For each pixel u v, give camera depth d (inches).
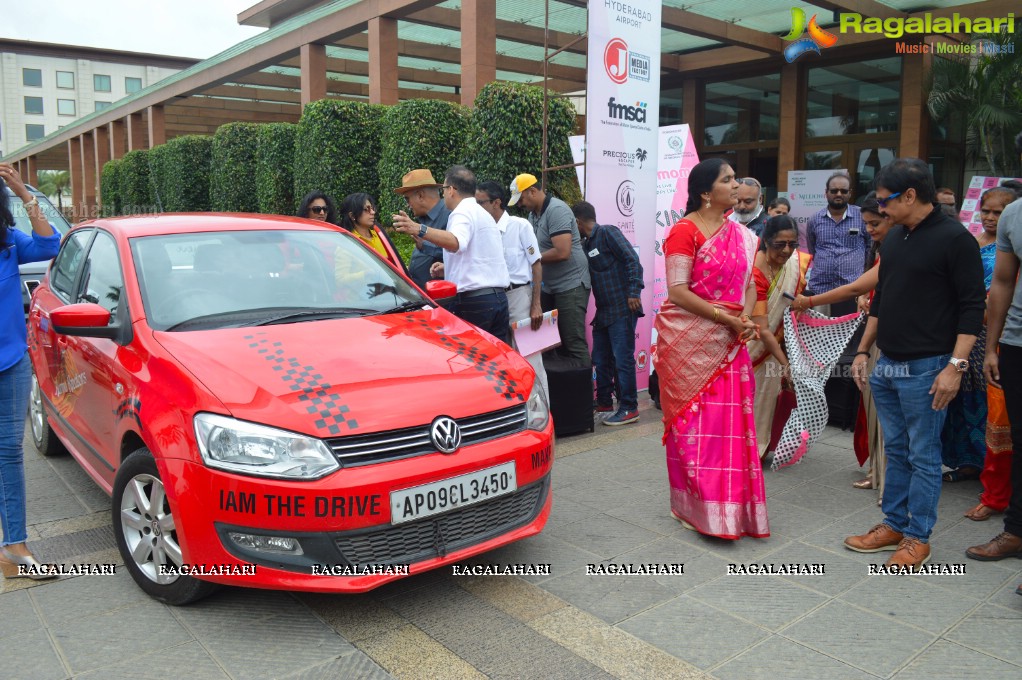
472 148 354.9
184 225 155.9
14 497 130.2
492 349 140.3
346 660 107.4
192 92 745.6
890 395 138.6
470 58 391.2
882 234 156.6
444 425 116.0
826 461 196.9
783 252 179.2
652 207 260.1
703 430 146.1
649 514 160.7
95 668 105.0
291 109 941.8
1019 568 135.6
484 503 120.1
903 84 497.7
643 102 250.7
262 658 107.7
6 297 130.3
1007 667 104.7
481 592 127.3
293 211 514.9
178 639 112.4
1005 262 131.2
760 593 126.7
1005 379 131.8
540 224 226.2
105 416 138.1
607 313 230.2
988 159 475.5
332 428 108.7
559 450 205.5
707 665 106.0
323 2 702.5
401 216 175.9
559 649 110.2
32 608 121.3
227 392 112.4
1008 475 154.9
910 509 135.3
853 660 106.8
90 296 154.7
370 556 110.9
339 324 135.9
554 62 629.9
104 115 997.2
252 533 107.8
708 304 142.5
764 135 584.7
